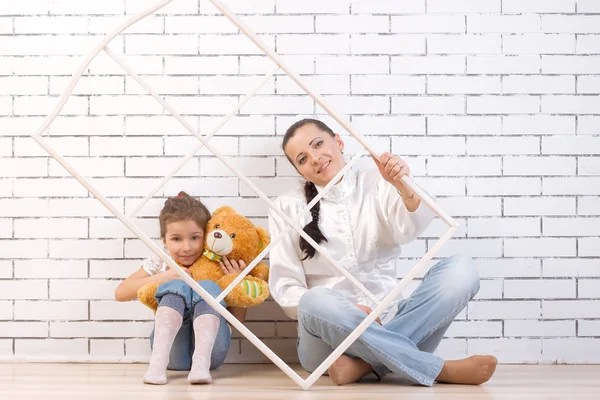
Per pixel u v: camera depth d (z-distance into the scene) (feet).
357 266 7.26
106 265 8.03
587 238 8.05
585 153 8.11
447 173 8.08
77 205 8.05
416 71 8.10
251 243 7.55
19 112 8.07
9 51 8.08
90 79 8.07
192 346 7.18
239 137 8.08
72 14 8.09
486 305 7.98
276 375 7.00
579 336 7.98
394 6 8.11
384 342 6.07
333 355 5.89
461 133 8.10
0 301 8.00
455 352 7.96
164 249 7.88
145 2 8.11
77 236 8.04
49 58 8.08
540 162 8.09
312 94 6.03
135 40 8.07
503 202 8.07
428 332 6.43
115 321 8.00
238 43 8.09
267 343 7.98
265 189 8.07
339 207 7.34
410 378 6.10
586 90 8.11
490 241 8.04
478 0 8.11
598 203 8.07
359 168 8.04
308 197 7.45
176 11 8.09
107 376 6.86
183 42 8.09
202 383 6.28
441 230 8.03
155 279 7.36
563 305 8.00
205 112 8.09
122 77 8.07
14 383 6.36
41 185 8.05
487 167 8.09
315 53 8.09
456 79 8.10
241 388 6.04
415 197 6.49
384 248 7.32
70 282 8.01
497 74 8.11
